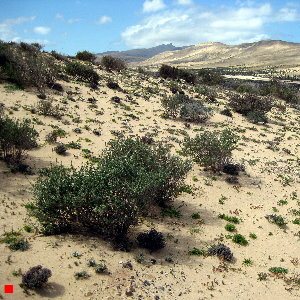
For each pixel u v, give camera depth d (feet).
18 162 68.69
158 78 211.20
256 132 129.29
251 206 70.23
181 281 42.24
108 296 36.04
